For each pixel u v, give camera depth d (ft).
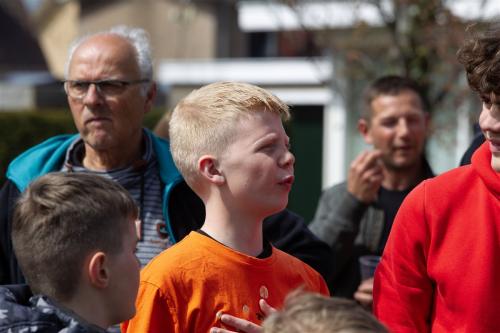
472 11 23.36
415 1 21.97
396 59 23.50
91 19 66.28
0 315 7.03
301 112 40.98
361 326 5.87
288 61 41.47
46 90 43.60
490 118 8.14
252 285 8.67
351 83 28.86
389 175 14.37
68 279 7.47
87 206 7.52
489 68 7.89
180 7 61.11
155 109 33.78
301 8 24.63
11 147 32.94
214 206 8.96
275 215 11.03
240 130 8.77
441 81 23.40
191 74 45.55
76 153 11.96
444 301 8.58
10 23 65.21
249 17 41.75
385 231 13.84
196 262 8.59
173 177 11.08
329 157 36.91
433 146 32.81
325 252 11.27
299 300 6.21
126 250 7.72
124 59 11.51
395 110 14.23
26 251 7.56
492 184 8.33
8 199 11.23
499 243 8.36
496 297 8.29
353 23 24.20
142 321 8.35
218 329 8.21
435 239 8.60
